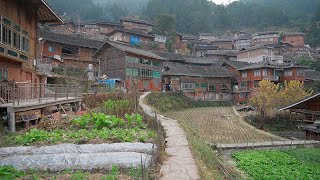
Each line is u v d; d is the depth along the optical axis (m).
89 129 15.38
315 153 17.53
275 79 52.91
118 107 20.33
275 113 35.09
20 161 8.88
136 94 25.42
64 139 12.34
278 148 20.02
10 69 18.73
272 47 69.56
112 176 7.78
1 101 14.73
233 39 92.06
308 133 25.19
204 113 39.06
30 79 22.56
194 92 54.53
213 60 67.56
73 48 51.34
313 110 25.31
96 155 9.48
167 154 10.67
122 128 15.77
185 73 52.94
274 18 124.56
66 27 71.00
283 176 12.27
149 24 76.88
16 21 19.20
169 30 80.75
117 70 43.81
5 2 17.44
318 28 96.62
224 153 18.14
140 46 66.12
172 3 116.94
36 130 12.88
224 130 26.53
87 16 107.62
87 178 7.82
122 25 73.81
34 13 22.80
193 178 7.95
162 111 36.34
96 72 47.34
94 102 25.58
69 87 25.25
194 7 123.25
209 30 117.56
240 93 57.50
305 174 12.95
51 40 46.72
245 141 21.72
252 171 13.12
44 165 8.75
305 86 54.59
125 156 9.47
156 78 49.66
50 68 36.72
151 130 15.92
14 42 18.88
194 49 84.88
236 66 59.47
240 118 35.16
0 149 10.16
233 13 133.75
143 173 7.34
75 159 9.12
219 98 57.72
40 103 16.16
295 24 116.19
